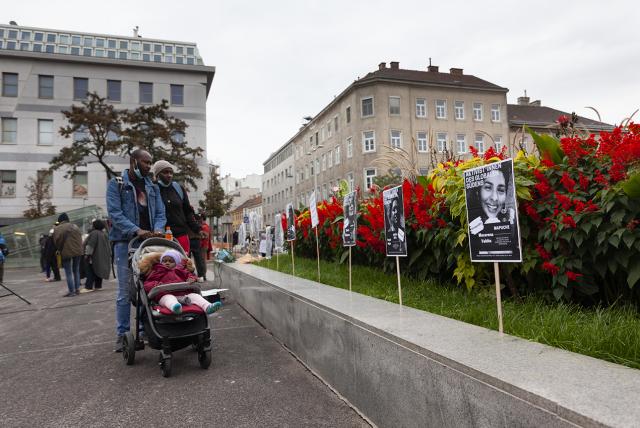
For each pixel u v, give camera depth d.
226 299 8.64
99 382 3.96
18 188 36.81
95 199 37.38
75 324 6.70
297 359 4.52
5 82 37.25
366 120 44.75
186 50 45.41
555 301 3.47
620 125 3.39
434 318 3.03
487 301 3.71
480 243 2.85
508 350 2.18
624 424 1.31
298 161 69.06
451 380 2.05
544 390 1.61
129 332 4.54
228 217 36.53
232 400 3.45
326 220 8.00
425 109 45.84
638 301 3.15
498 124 48.69
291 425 2.97
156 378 4.04
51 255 14.39
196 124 40.38
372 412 2.89
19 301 9.56
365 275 5.80
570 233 3.14
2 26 42.12
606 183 3.06
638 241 2.83
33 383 3.98
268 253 11.84
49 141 37.75
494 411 1.78
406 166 6.45
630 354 2.15
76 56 37.78
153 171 6.46
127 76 39.25
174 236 6.54
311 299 4.06
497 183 2.72
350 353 3.21
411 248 4.93
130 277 4.60
